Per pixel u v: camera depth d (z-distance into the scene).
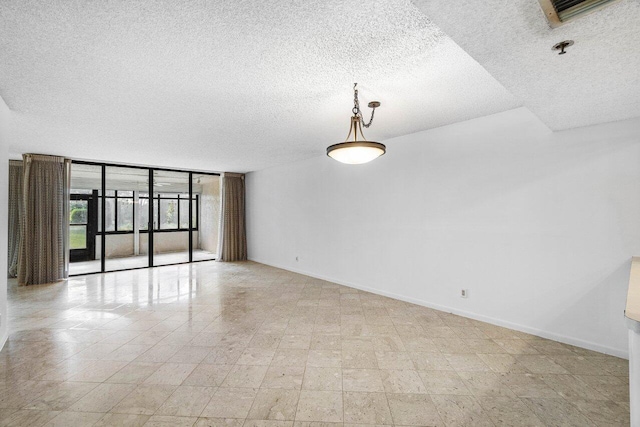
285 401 2.04
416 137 4.06
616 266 2.60
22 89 2.54
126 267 6.65
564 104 2.22
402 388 2.19
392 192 4.39
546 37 1.38
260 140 4.37
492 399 2.06
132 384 2.24
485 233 3.41
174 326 3.37
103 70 2.22
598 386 2.20
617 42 1.41
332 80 2.41
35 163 5.19
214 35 1.80
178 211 7.68
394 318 3.59
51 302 4.25
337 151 2.57
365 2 1.51
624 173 2.55
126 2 1.50
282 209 6.70
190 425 1.82
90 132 3.87
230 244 7.69
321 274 5.70
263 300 4.35
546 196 2.97
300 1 1.50
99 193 6.86
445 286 3.81
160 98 2.75
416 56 2.05
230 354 2.71
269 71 2.25
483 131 3.39
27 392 2.13
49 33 1.76
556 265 2.92
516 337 3.03
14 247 5.71
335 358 2.63
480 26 1.31
